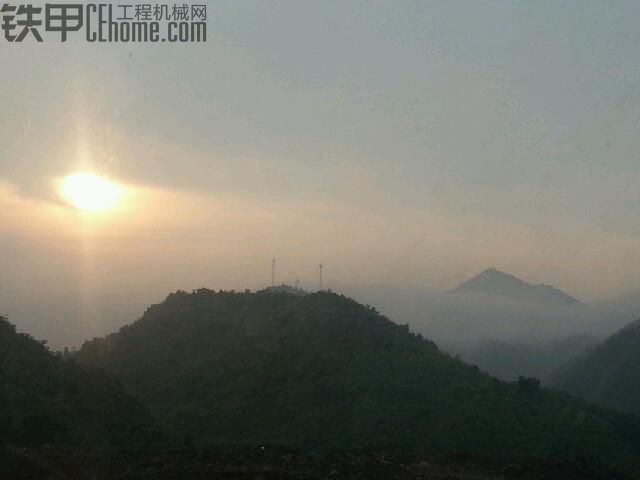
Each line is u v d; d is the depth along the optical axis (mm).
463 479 17109
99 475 16812
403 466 17953
